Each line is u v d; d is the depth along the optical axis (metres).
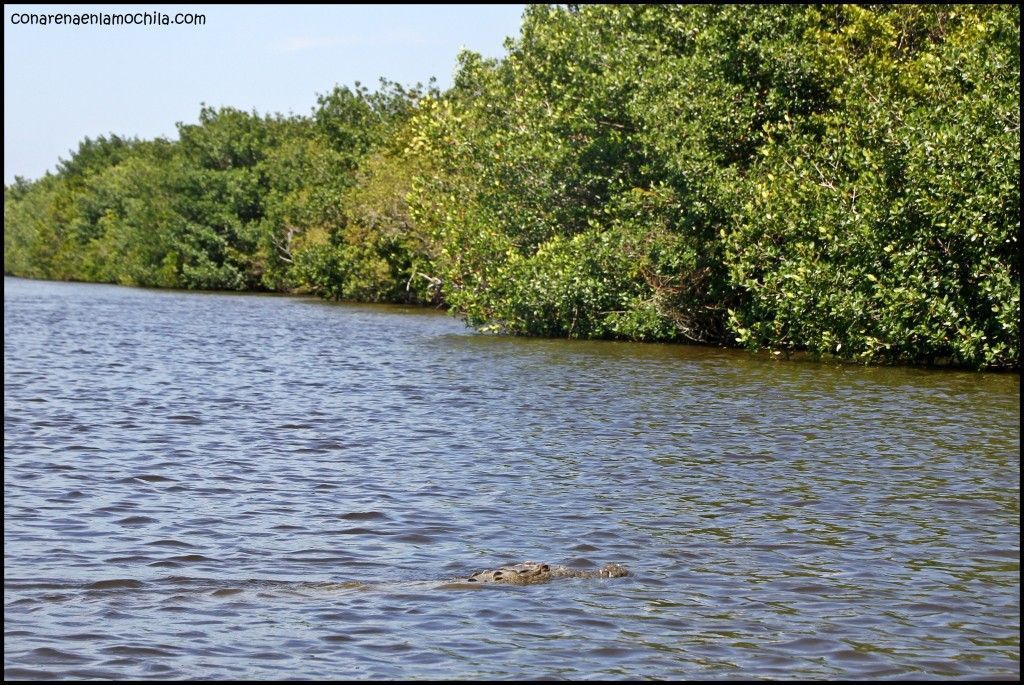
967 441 19.88
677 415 22.91
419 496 15.71
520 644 10.02
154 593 11.32
